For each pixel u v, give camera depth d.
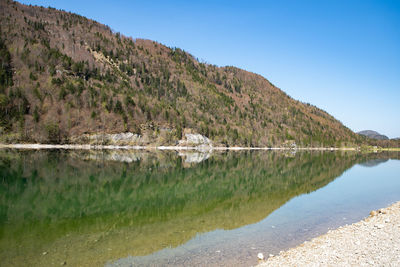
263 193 29.09
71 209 20.39
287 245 13.20
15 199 22.73
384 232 13.97
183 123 142.50
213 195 27.48
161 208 21.50
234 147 153.62
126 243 13.43
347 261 10.24
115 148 109.56
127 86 167.00
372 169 57.41
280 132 192.88
